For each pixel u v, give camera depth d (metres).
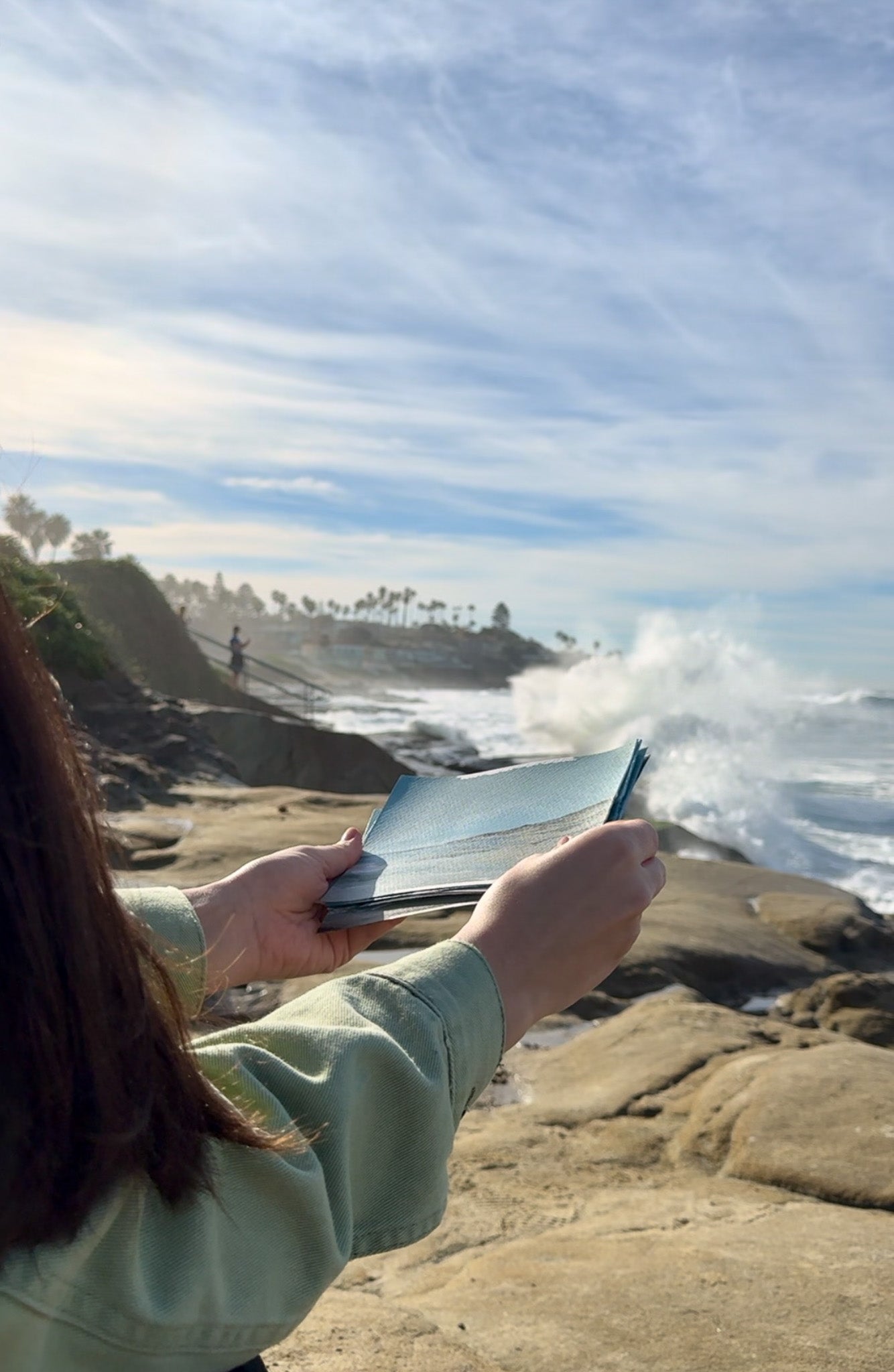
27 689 0.53
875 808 23.20
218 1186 0.58
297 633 171.12
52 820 0.52
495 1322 2.07
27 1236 0.50
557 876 0.78
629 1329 2.00
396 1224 0.65
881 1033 5.22
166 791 11.05
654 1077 3.83
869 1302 2.08
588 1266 2.34
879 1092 3.29
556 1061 4.24
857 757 35.94
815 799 23.88
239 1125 0.59
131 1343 0.54
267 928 1.01
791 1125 3.16
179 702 18.98
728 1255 2.34
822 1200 2.84
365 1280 2.49
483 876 0.91
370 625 182.38
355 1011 0.69
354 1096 0.64
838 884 16.06
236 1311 0.57
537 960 0.75
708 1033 4.25
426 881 0.96
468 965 0.73
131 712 15.16
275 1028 0.67
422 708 54.72
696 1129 3.33
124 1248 0.54
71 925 0.52
